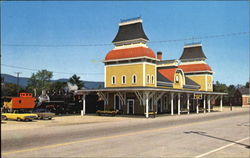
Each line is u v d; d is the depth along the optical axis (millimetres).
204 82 55969
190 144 12969
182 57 58938
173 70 46656
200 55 56750
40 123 25672
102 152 10836
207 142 13633
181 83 48250
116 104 41125
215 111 55375
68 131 18547
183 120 30094
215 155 10305
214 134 17000
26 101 32969
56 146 12234
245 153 10742
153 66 40312
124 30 41969
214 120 30219
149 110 39906
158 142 13578
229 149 11641
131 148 11789
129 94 39719
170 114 41625
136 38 39844
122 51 40812
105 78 42250
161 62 48594
